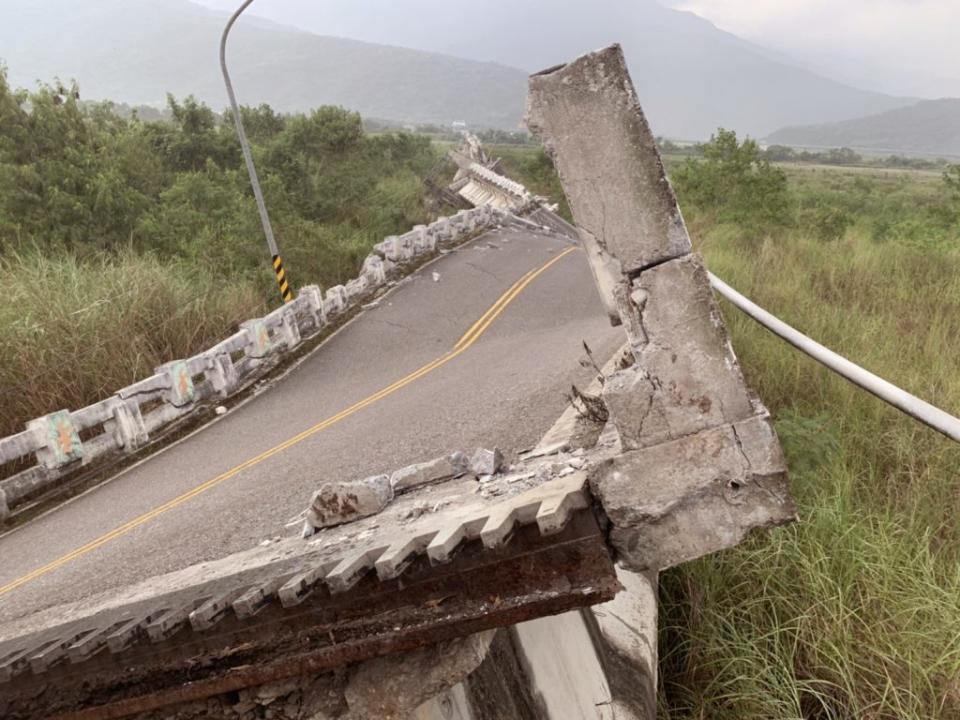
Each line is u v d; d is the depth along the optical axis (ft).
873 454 22.22
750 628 16.31
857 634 15.28
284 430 32.53
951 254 46.37
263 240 70.38
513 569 9.43
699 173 77.97
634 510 10.03
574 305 56.24
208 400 40.42
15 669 11.42
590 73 9.68
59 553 22.76
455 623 9.30
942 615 14.84
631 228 9.91
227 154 99.25
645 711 13.46
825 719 14.94
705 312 9.82
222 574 14.74
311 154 114.62
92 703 10.84
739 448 9.78
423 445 23.93
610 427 14.78
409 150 165.89
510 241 91.97
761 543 17.90
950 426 9.23
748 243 58.95
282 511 20.35
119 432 34.37
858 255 48.06
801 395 26.45
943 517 19.25
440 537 9.51
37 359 36.35
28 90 68.39
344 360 46.73
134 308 42.65
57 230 58.29
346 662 9.59
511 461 16.16
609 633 14.30
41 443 31.27
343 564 9.80
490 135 417.28
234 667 10.02
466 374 36.24
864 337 30.58
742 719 14.71
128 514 25.16
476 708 10.18
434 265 74.18
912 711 13.56
